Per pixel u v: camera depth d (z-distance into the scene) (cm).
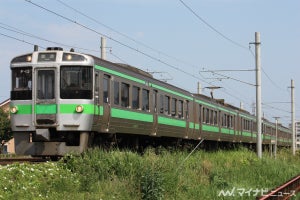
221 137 4966
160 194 1792
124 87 2720
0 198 1441
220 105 4997
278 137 8781
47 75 2303
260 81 3856
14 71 2359
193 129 4028
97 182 1848
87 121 2272
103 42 3734
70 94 2278
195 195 1995
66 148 2256
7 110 7881
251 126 6581
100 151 2120
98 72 2384
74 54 2306
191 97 4009
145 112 3008
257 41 3856
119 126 2639
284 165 3716
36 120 2294
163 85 3366
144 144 3306
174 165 2233
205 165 2689
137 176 1922
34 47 2397
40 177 1744
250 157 3578
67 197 1595
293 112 6538
